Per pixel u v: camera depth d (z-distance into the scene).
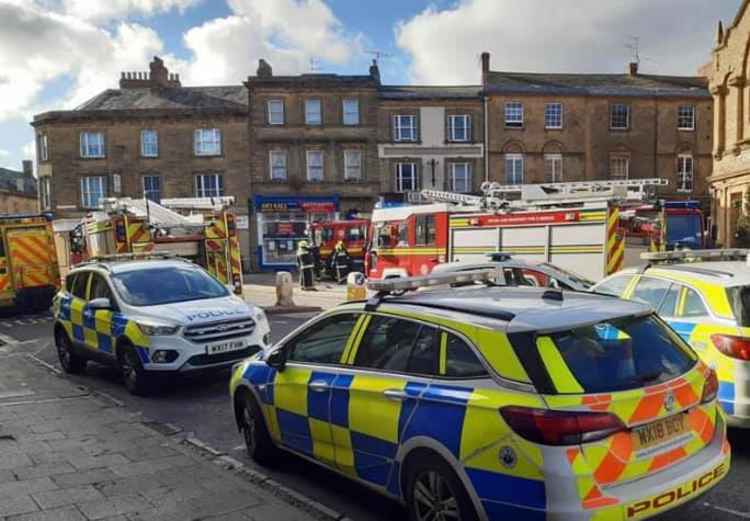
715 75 25.09
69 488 5.09
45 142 40.44
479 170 38.59
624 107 39.09
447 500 3.79
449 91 39.47
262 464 5.77
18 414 7.61
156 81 42.31
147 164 39.78
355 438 4.49
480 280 5.34
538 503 3.29
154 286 9.59
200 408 7.97
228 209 17.45
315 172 39.22
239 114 39.19
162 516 4.54
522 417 3.37
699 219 22.03
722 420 4.09
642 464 3.48
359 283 8.70
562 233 13.19
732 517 4.45
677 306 6.23
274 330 13.91
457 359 3.88
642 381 3.69
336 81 38.69
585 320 3.83
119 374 10.32
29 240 17.98
